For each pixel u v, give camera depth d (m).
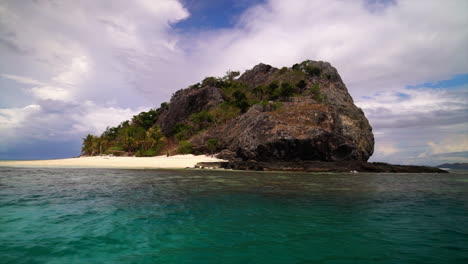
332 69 114.25
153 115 129.50
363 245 7.86
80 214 11.12
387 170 48.25
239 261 6.59
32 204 12.88
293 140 51.66
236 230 9.27
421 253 7.26
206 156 65.00
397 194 18.95
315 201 15.30
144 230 9.12
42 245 7.48
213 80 131.25
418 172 50.53
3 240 7.80
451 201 16.05
